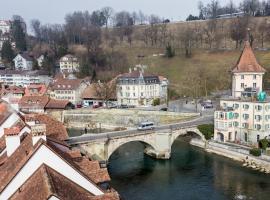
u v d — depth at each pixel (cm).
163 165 12594
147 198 9494
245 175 11138
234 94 16138
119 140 12644
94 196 3531
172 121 17150
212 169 11875
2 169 4181
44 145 3697
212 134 14738
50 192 2908
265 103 13438
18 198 3272
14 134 4572
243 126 14075
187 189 10112
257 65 15812
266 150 12331
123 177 11325
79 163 4462
